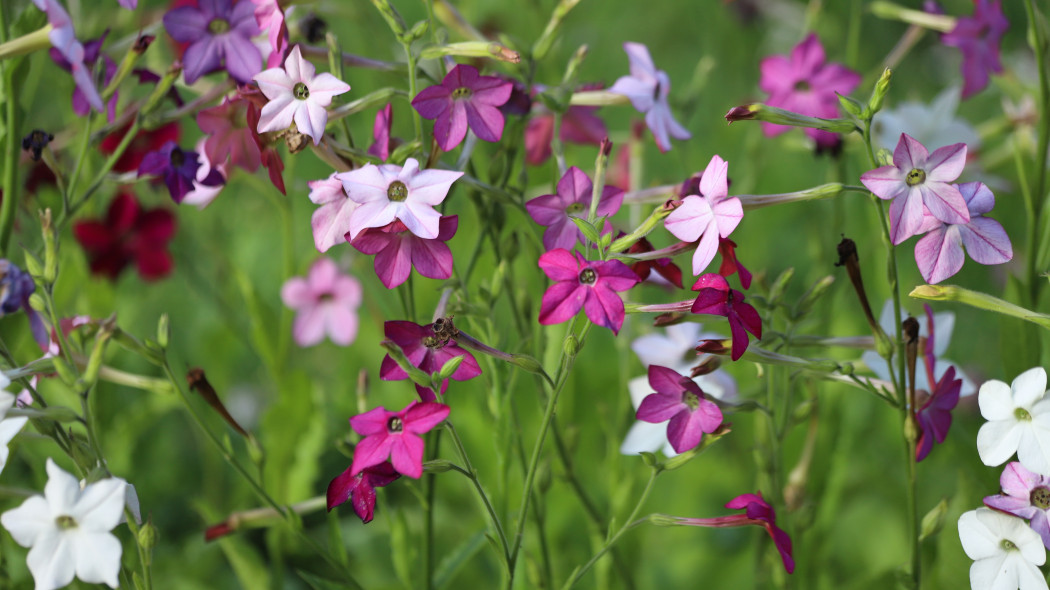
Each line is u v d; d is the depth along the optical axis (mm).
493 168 1421
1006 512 1309
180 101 1473
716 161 1327
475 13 1900
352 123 2055
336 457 1877
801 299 1392
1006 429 1307
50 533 1290
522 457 1446
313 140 1322
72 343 1420
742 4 2400
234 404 2057
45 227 1325
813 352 1600
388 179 1321
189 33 1405
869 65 2725
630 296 1597
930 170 1307
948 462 1679
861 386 1376
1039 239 1438
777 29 2596
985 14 1615
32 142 1400
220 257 1879
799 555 1496
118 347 1605
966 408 1874
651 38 3002
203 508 1574
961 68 1632
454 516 1689
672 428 1352
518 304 1465
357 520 1761
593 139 1500
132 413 1687
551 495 1620
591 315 1296
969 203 1313
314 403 1601
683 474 1712
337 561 1438
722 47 2508
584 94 1449
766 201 1328
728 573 1670
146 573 1335
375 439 1305
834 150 1616
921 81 2898
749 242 1863
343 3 1697
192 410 1400
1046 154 1436
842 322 1667
